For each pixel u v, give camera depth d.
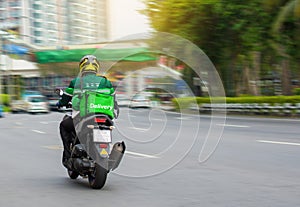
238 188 7.13
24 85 58.66
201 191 6.99
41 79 53.47
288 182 7.48
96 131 6.82
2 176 8.66
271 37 28.67
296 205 5.98
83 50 17.31
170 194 6.82
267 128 17.39
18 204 6.33
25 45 56.41
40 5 69.25
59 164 10.17
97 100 6.87
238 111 28.53
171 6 31.16
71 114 7.40
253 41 28.86
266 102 26.39
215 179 7.95
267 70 35.91
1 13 69.00
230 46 31.86
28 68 58.41
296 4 24.44
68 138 7.68
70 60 16.64
